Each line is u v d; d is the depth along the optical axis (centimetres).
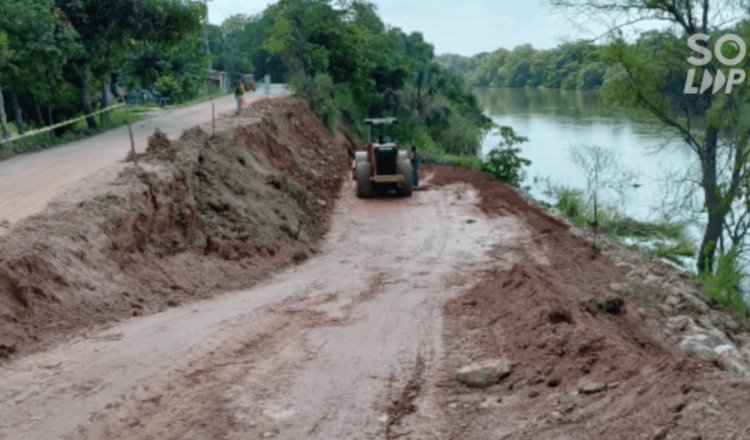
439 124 5084
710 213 2336
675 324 1263
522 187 3341
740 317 1498
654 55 2498
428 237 1944
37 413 664
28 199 1336
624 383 672
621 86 2498
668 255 2252
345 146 3809
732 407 558
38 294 938
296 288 1298
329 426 652
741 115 2273
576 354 784
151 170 1503
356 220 2209
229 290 1261
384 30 7144
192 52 4456
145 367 786
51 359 804
